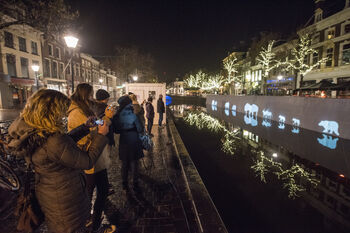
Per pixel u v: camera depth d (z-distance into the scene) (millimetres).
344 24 20922
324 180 4785
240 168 5543
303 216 3295
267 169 5457
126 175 3389
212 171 5324
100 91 2945
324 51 23031
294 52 26219
